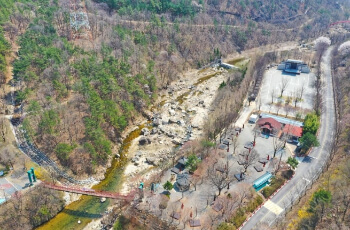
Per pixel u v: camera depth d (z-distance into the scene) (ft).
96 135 391.45
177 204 322.34
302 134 427.74
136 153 420.36
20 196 312.50
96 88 462.60
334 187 327.88
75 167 373.61
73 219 317.63
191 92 599.57
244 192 326.85
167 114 516.32
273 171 370.53
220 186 336.29
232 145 419.54
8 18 563.07
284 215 308.81
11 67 492.13
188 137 454.81
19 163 359.46
